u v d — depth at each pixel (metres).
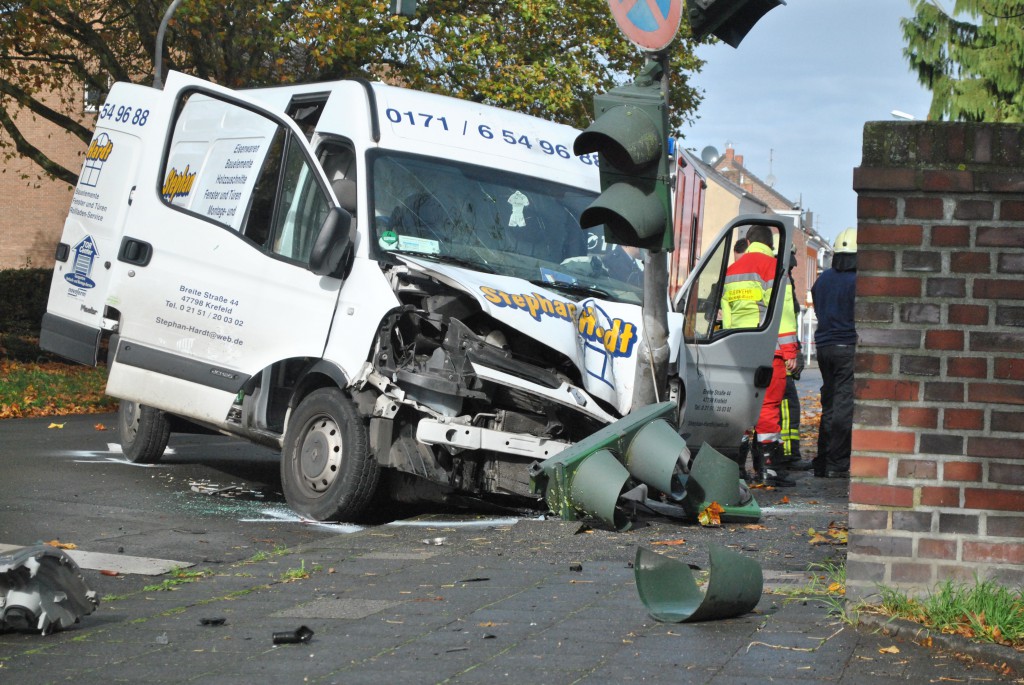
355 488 8.21
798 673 4.45
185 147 9.62
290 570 6.38
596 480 7.70
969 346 5.19
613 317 8.65
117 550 7.27
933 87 35.19
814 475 11.89
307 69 22.34
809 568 6.54
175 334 9.21
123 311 9.51
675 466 7.83
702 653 4.72
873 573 5.25
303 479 8.49
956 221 5.20
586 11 23.53
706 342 9.98
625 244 7.03
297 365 8.96
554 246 9.15
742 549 7.15
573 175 9.76
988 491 5.18
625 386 8.44
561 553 6.92
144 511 8.66
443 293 8.32
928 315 5.21
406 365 8.17
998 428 5.17
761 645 4.84
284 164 8.87
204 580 6.27
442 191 8.96
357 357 8.19
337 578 6.26
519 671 4.52
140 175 9.67
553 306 8.34
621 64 24.69
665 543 7.30
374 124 9.02
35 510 8.49
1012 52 34.00
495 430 8.18
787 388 12.50
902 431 5.23
